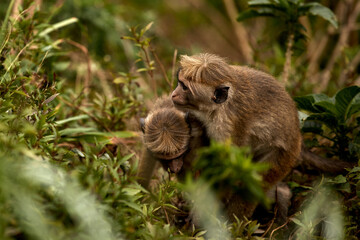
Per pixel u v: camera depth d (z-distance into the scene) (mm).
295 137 10422
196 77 9602
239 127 9914
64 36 14828
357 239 8875
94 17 17000
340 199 10016
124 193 6996
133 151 11047
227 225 9125
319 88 15609
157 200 8148
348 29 18516
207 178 7016
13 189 5949
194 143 10203
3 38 10422
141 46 11828
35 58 10781
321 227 9641
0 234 5578
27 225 5879
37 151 6973
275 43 16312
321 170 11023
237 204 10008
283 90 10594
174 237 7199
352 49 17156
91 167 7008
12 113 8172
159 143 9688
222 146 6547
